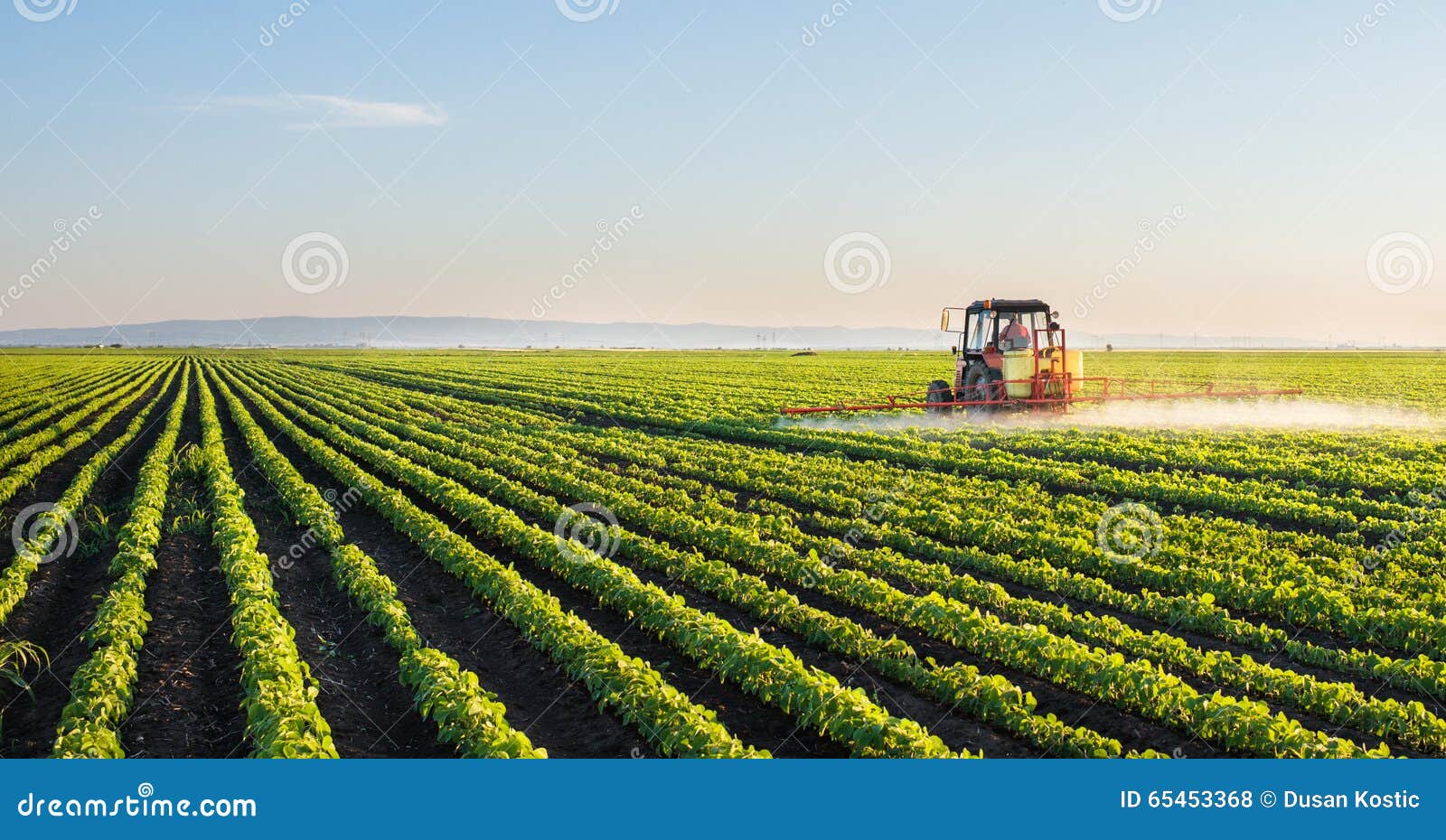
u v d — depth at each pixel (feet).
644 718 29.14
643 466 84.89
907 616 38.63
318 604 43.65
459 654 37.06
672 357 405.80
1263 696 31.81
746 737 29.50
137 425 114.62
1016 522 56.08
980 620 36.27
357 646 38.06
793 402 144.77
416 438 107.76
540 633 36.86
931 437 93.15
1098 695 31.71
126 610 37.52
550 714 31.48
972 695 30.99
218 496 62.13
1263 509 60.49
